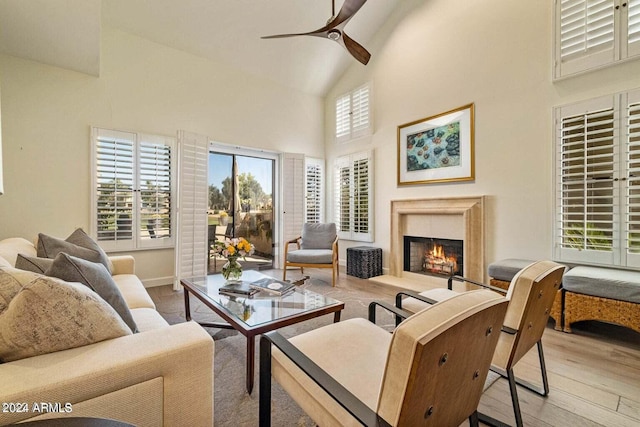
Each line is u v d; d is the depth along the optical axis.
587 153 2.83
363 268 4.51
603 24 2.72
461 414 0.93
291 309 1.99
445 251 4.17
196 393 1.07
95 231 3.61
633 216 2.60
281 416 1.51
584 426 1.44
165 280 4.12
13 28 2.69
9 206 3.16
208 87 4.51
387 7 4.59
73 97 3.49
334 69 5.41
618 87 2.67
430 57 4.18
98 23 2.62
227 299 2.20
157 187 4.04
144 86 3.96
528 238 3.21
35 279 0.96
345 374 1.07
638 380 1.82
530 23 3.21
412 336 0.67
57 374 0.85
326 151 5.95
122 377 0.92
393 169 4.69
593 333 2.51
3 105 3.12
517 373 1.90
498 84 3.47
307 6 4.01
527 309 1.30
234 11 3.85
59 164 3.41
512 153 3.35
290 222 5.43
